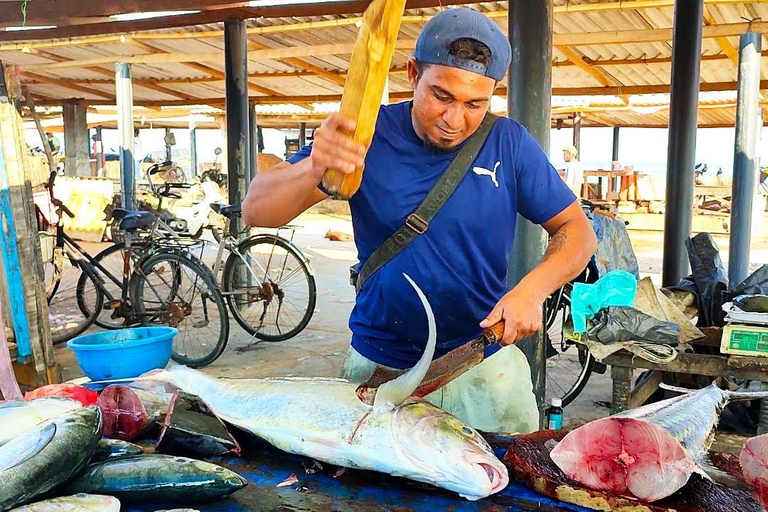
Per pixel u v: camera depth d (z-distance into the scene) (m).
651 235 14.49
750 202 6.84
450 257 1.89
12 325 4.18
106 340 3.50
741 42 6.79
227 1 5.16
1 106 4.02
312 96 13.79
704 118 16.28
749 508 1.37
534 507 1.45
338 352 5.46
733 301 3.22
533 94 3.56
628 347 3.03
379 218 1.90
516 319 1.65
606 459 1.42
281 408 1.67
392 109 1.92
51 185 5.32
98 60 10.99
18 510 1.32
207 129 25.50
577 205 1.97
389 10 1.28
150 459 1.51
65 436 1.46
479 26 1.59
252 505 1.47
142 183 13.65
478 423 2.12
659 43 8.55
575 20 7.66
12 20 5.80
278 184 1.64
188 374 1.93
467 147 1.85
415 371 1.46
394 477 1.59
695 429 1.64
